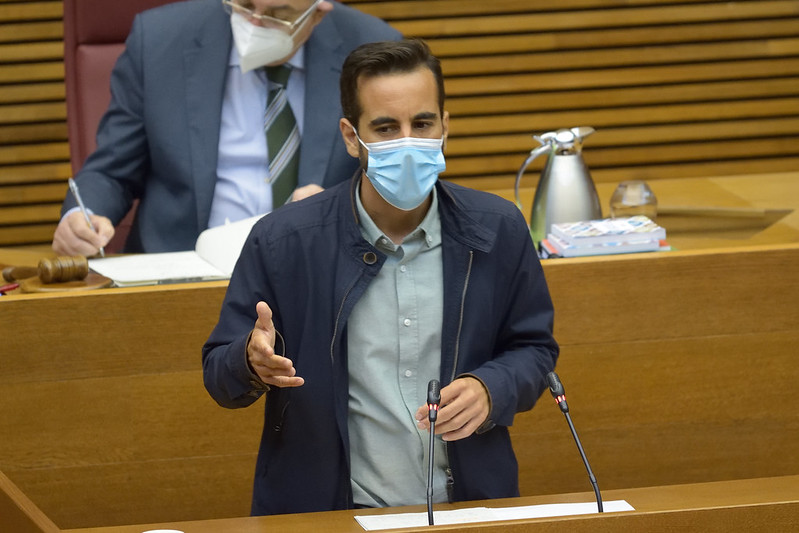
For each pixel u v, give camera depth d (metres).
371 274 7.04
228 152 11.86
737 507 5.94
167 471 9.69
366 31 11.97
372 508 6.96
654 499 6.54
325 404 7.09
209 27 11.86
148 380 9.51
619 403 9.88
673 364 9.85
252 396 6.96
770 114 18.33
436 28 17.97
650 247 9.91
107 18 13.06
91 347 9.39
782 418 9.99
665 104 18.36
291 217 7.18
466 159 18.42
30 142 18.47
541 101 18.20
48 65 18.25
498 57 18.02
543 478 9.93
